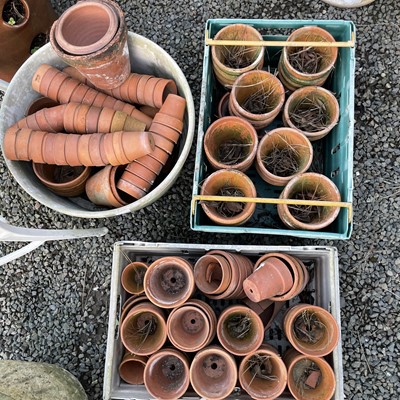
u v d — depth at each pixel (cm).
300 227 115
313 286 130
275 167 127
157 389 109
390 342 133
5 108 122
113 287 117
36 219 146
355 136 144
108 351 114
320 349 108
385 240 138
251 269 120
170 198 144
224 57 132
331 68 124
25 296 143
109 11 106
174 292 119
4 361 128
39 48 136
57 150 117
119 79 121
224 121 120
